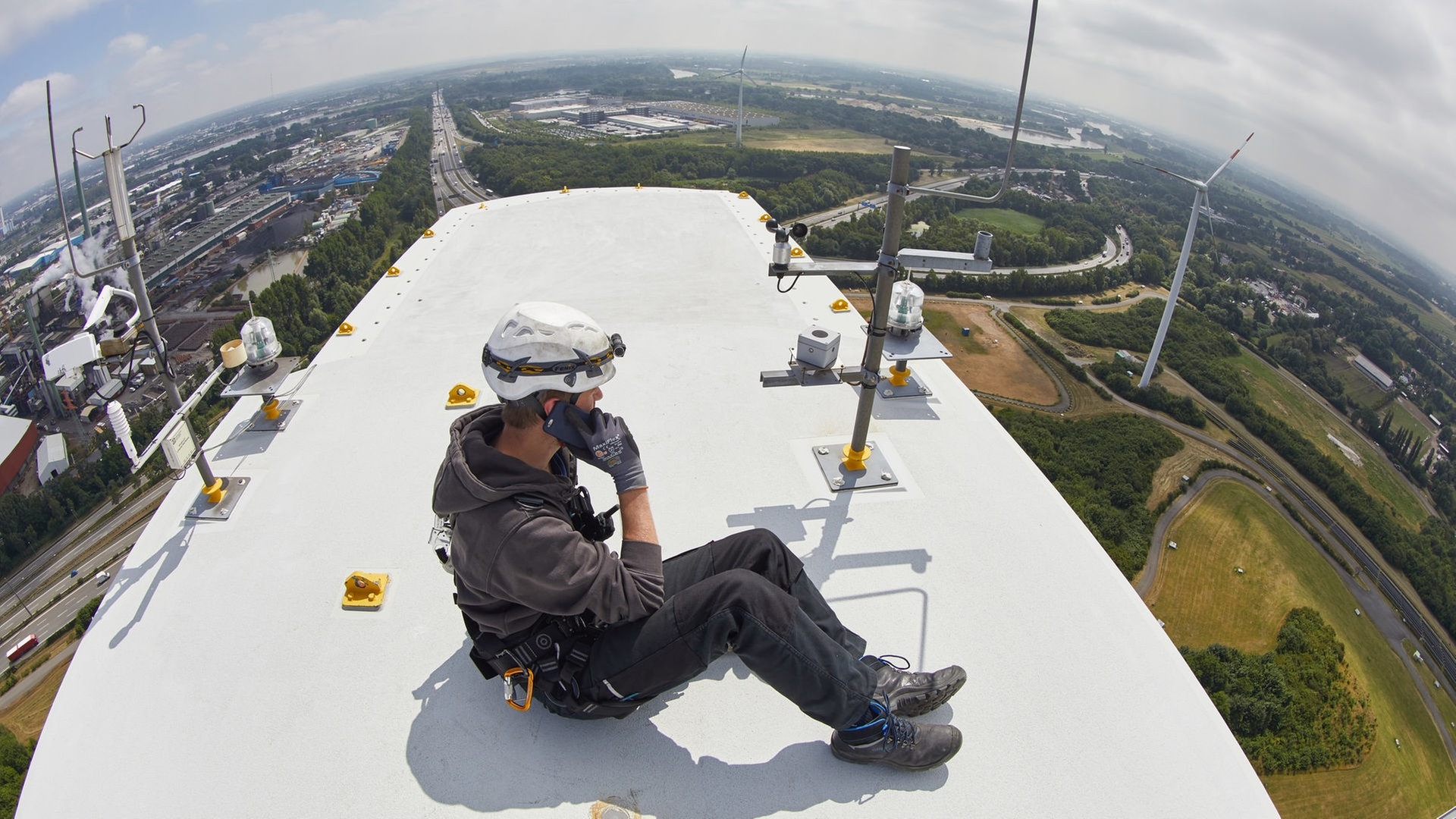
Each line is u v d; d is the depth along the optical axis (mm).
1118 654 2730
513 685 2188
